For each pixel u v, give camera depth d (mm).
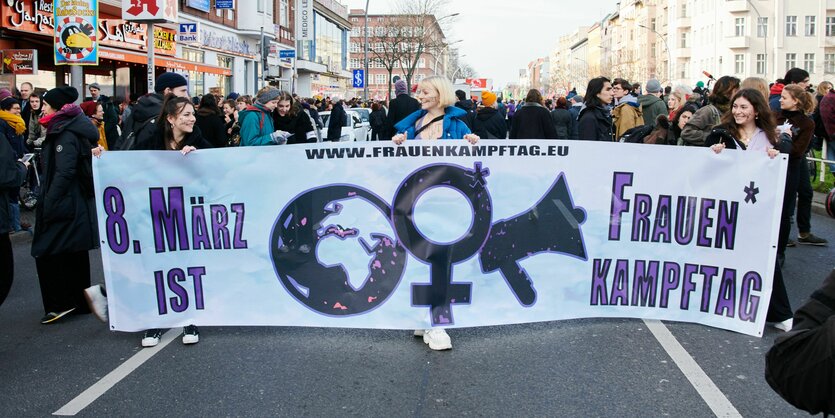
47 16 18844
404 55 50438
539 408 4176
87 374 4863
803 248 9000
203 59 30328
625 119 9914
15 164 5355
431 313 5410
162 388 4570
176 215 5500
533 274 5508
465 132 5504
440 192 5387
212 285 5543
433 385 4547
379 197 5398
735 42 71500
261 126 7941
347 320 5457
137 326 5496
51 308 6172
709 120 7066
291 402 4309
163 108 5629
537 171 5457
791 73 10375
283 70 42250
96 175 5430
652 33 98500
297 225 5477
